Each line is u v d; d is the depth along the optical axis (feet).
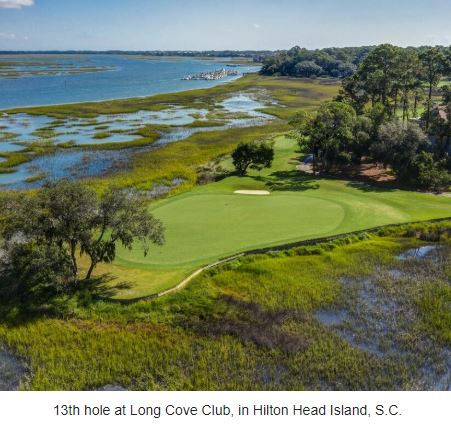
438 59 191.21
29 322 74.74
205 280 88.33
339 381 60.08
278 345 67.82
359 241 106.42
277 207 126.31
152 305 79.66
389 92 209.97
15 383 60.90
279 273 90.99
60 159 197.88
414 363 63.26
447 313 75.66
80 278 88.48
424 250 102.53
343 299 81.25
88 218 85.20
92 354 66.44
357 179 167.22
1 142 224.74
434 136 179.73
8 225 84.74
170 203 131.44
